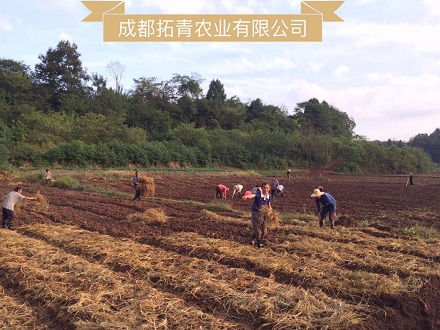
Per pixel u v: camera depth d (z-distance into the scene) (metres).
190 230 12.11
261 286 6.86
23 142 44.78
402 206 20.98
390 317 6.14
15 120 49.12
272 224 11.16
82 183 30.39
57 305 6.31
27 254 9.02
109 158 46.03
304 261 8.49
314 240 10.40
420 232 12.59
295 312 6.00
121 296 6.55
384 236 11.71
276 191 23.64
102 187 28.64
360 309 6.29
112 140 51.81
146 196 21.70
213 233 11.61
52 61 69.31
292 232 11.62
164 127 73.19
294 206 20.72
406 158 72.62
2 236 10.66
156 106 81.06
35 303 6.52
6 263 8.12
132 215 14.12
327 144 66.94
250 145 65.00
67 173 35.28
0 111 49.12
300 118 99.25
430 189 32.78
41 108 61.19
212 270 7.96
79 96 68.00
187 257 8.77
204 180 38.94
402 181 45.06
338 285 7.16
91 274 7.48
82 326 5.48
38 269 7.75
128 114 72.12
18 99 57.94
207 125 84.81
